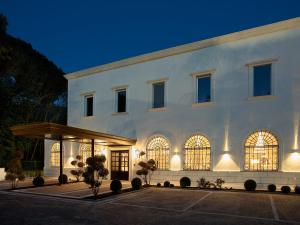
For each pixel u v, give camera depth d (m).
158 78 19.70
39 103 33.78
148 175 19.08
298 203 11.45
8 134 27.48
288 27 15.44
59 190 15.29
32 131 16.88
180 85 18.69
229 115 16.72
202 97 18.05
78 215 9.42
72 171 19.77
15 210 10.23
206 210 10.20
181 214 9.59
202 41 17.89
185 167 17.83
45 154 25.59
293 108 15.00
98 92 23.00
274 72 15.67
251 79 16.34
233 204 11.30
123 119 21.17
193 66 18.31
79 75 24.36
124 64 21.52
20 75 31.12
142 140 19.95
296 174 14.55
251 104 16.14
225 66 17.16
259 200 12.16
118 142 19.08
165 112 19.08
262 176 15.38
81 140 20.73
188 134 17.97
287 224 8.30
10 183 19.33
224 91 17.03
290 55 15.34
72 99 24.75
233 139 16.44
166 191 15.07
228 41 17.17
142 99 20.33
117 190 14.05
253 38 16.44
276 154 15.30
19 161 16.61
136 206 10.99
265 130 15.59
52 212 9.89
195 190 15.37
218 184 15.92
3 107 27.64
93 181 12.88
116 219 8.88
